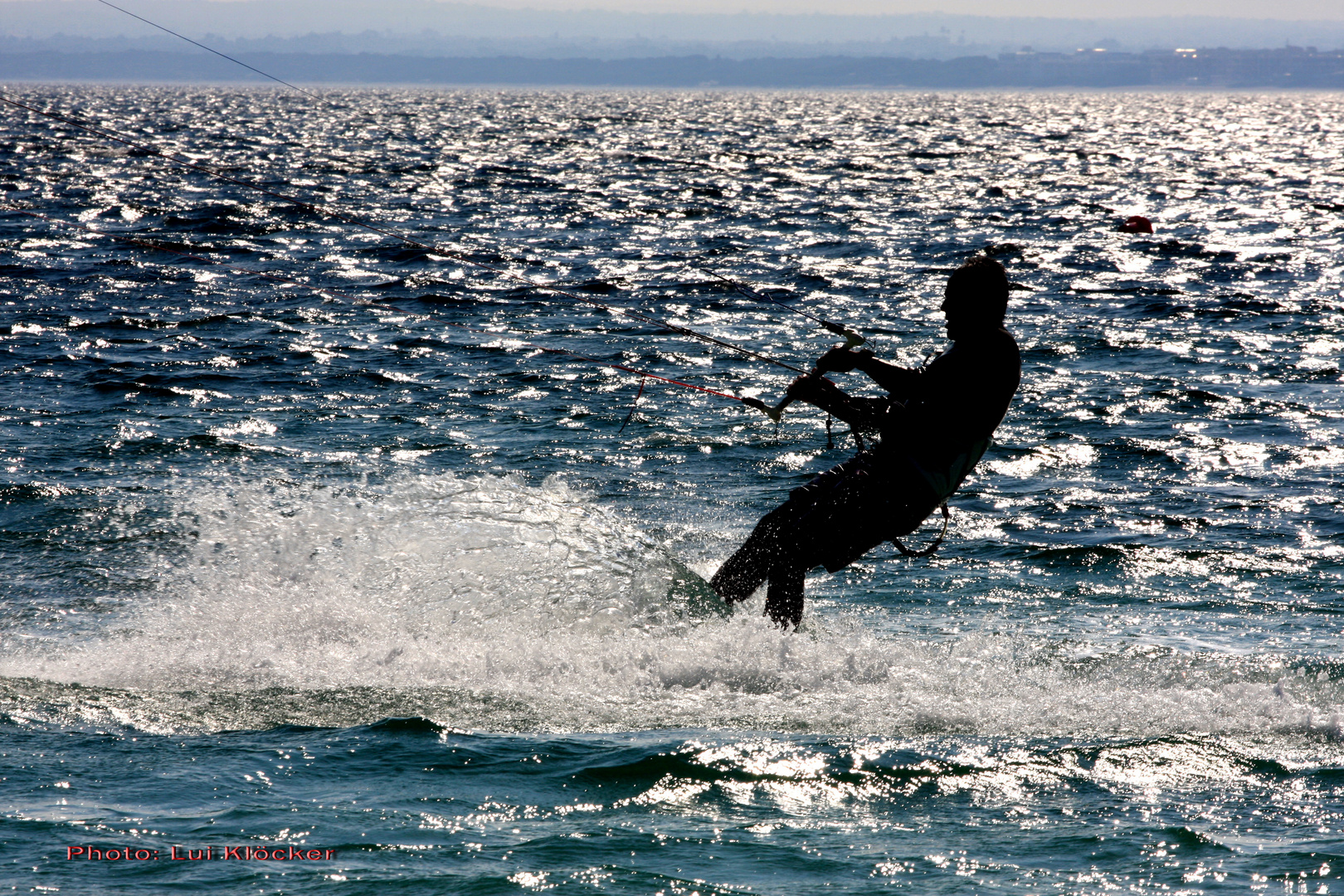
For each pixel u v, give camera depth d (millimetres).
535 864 12352
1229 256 100188
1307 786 14711
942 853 12773
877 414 21875
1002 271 21328
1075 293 80688
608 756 15711
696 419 45375
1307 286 82750
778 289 81375
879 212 137750
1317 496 35156
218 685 18891
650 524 31516
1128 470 38750
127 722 17062
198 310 67875
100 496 32125
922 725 17219
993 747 16188
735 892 11805
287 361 54969
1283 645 22031
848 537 21844
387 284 79750
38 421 42312
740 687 19109
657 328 66000
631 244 106062
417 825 13414
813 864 12445
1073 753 15875
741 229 119438
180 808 13859
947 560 29078
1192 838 13125
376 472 36375
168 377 50531
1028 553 29641
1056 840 13094
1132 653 21281
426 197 146000
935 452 21344
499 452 39719
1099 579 27375
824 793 14586
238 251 93625
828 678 19438
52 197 133250
